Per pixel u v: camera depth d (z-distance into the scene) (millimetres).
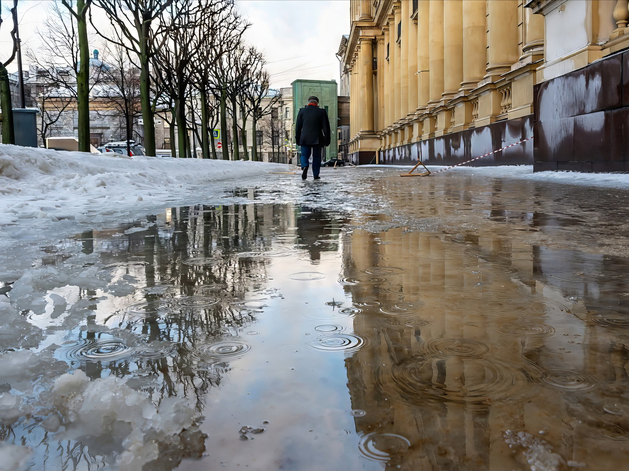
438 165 25125
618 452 863
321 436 935
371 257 2861
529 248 3033
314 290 2133
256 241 3574
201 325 1665
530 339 1468
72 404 1051
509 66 17938
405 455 865
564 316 1696
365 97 51094
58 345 1473
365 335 1526
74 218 5102
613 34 9609
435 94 26609
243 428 971
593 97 9609
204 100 30359
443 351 1377
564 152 10695
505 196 6586
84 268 2664
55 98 54719
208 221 4844
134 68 41438
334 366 1279
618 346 1401
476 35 20609
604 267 2480
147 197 7652
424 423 972
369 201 6664
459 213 4930
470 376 1200
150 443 913
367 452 878
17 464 852
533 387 1130
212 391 1141
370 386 1153
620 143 8898
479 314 1732
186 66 27453
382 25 44688
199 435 947
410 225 4195
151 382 1195
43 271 2547
